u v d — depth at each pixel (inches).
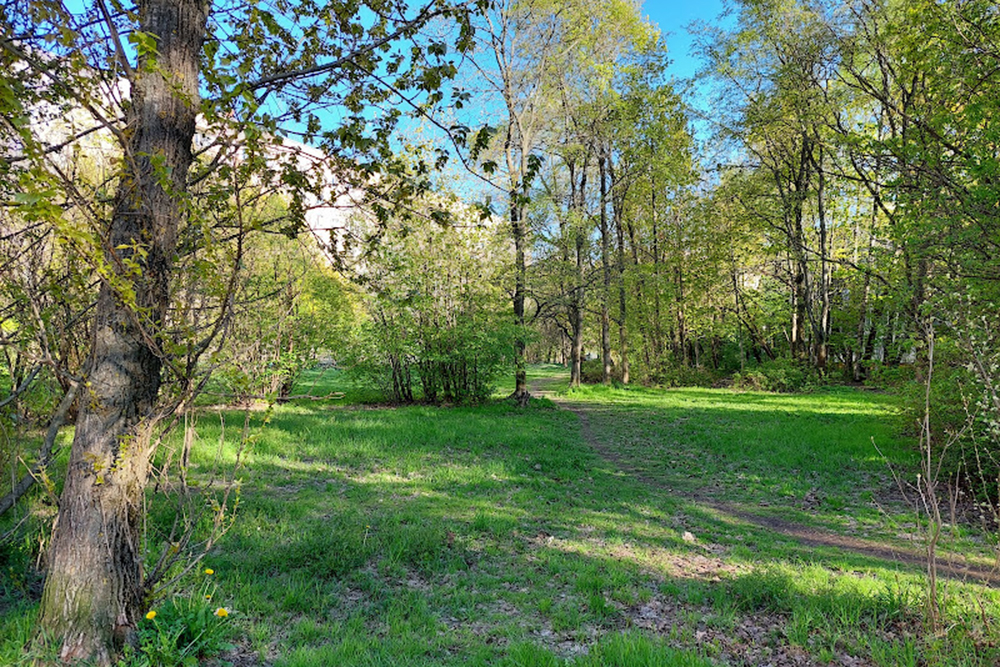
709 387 1071.0
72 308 156.4
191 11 123.2
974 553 234.4
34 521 185.2
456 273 664.4
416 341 677.9
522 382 735.7
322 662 132.5
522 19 719.1
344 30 135.0
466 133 152.8
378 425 486.6
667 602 180.2
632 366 1239.5
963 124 323.6
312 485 304.2
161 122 117.5
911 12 359.9
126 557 117.5
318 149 141.9
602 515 277.9
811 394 878.4
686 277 1117.7
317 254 163.3
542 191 773.9
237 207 113.4
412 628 156.6
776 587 183.3
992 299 286.2
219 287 115.3
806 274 1031.6
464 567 204.4
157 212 115.0
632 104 834.2
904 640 147.7
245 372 135.0
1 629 123.0
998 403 162.4
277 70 135.7
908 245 350.0
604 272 869.2
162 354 112.1
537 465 382.3
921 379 346.0
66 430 339.6
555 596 183.2
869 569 213.5
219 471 306.7
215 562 189.5
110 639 113.0
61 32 84.4
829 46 619.5
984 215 289.9
